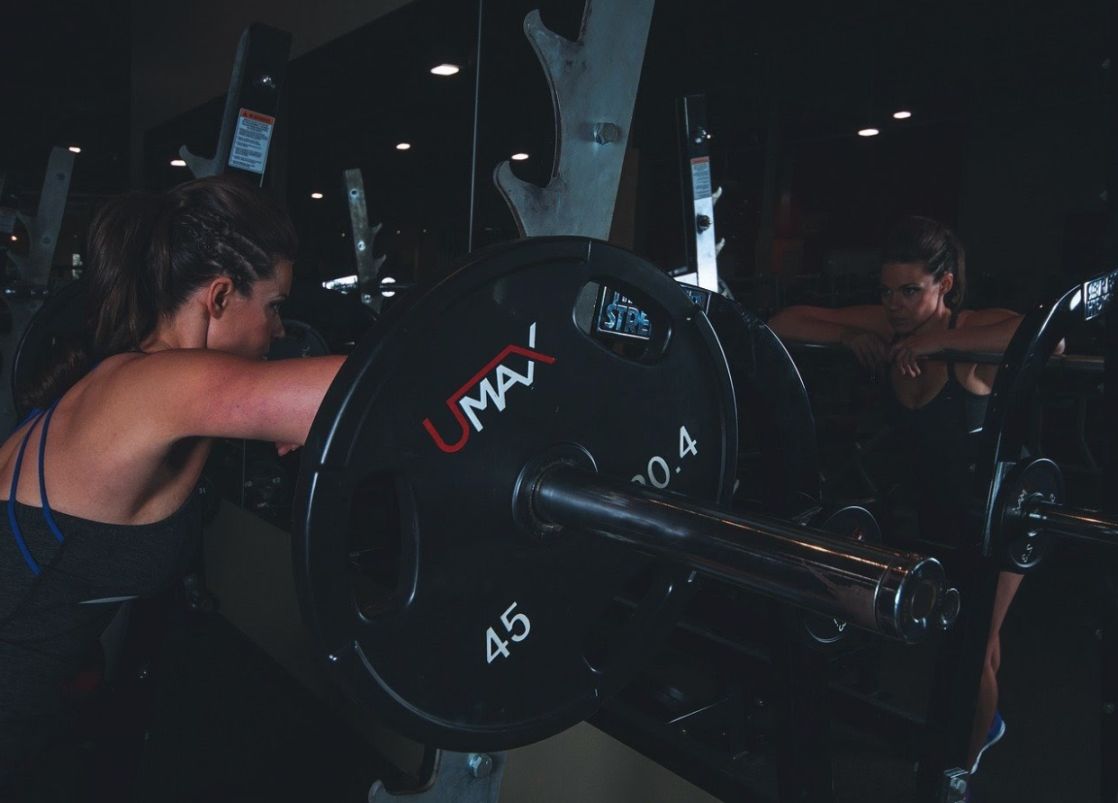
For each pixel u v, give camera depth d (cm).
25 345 153
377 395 54
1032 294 235
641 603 75
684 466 74
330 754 237
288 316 226
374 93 311
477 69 173
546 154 233
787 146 252
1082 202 227
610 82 86
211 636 308
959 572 115
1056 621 192
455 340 57
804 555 47
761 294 251
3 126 496
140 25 493
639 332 94
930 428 174
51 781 209
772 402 109
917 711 177
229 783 221
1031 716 173
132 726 140
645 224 264
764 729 180
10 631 90
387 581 213
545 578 66
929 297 173
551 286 62
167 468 89
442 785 82
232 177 95
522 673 67
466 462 60
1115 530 102
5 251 337
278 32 158
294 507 54
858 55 234
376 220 344
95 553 89
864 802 159
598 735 183
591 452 67
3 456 97
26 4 489
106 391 83
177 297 94
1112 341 125
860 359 183
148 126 488
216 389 74
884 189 302
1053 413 213
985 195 248
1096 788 157
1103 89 124
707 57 241
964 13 224
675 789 169
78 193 514
